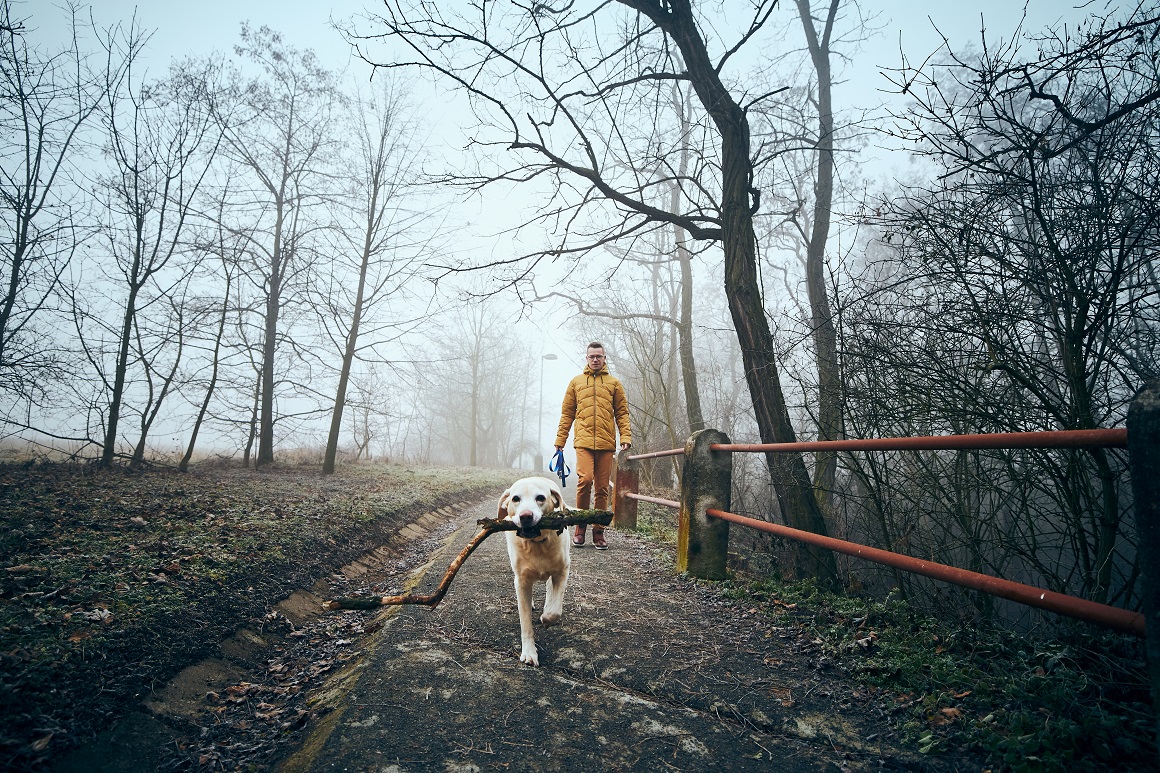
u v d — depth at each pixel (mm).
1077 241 3832
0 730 2408
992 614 4102
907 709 2791
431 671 3275
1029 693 2688
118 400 10367
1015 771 2158
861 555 3289
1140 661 2713
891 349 4809
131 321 10547
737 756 2479
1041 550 4398
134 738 2689
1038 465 3871
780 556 6016
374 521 8297
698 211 7852
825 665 3318
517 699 2969
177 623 3695
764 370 6371
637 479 8711
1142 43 3686
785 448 4176
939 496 4621
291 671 3732
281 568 5285
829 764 2404
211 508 7043
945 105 4227
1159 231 3646
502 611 4395
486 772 2365
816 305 6969
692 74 7000
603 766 2414
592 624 4113
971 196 4625
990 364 4043
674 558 6098
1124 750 2135
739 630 3996
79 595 3705
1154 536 1818
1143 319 4109
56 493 7004
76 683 2832
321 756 2465
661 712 2854
